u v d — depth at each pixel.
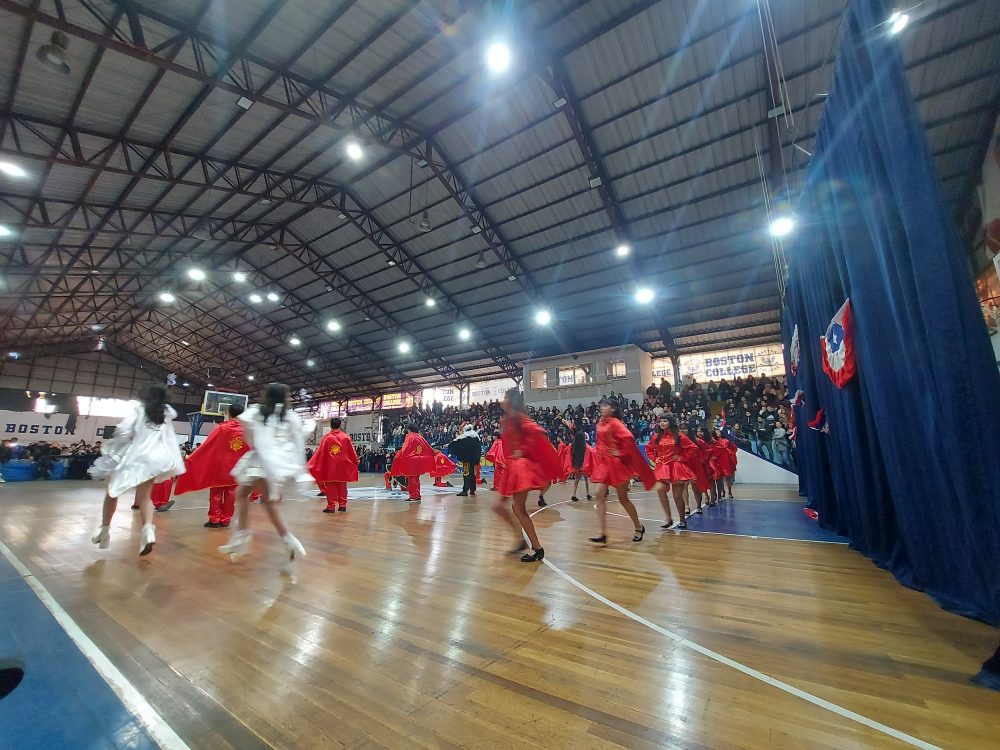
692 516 6.22
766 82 9.58
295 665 1.82
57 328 24.66
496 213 14.45
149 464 3.58
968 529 2.10
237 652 1.94
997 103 8.52
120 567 3.34
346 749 1.28
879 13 2.43
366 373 28.86
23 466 14.98
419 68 9.59
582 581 3.02
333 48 8.74
